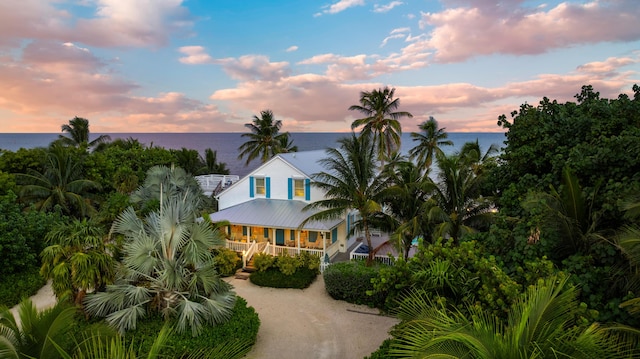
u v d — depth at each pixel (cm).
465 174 2052
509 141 1566
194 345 1162
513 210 1324
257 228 2672
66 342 721
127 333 1190
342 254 2609
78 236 1249
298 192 2720
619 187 986
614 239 886
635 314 713
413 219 2042
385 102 4197
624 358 547
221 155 18675
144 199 2566
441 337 474
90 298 1212
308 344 1402
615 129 1284
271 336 1468
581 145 1220
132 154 3941
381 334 1483
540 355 459
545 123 1415
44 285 1902
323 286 2036
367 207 2103
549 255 989
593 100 1453
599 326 604
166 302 1277
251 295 1916
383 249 2380
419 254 999
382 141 4169
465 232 1848
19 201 2633
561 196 1132
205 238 1346
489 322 632
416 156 4975
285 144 5200
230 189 2900
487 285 827
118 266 1301
